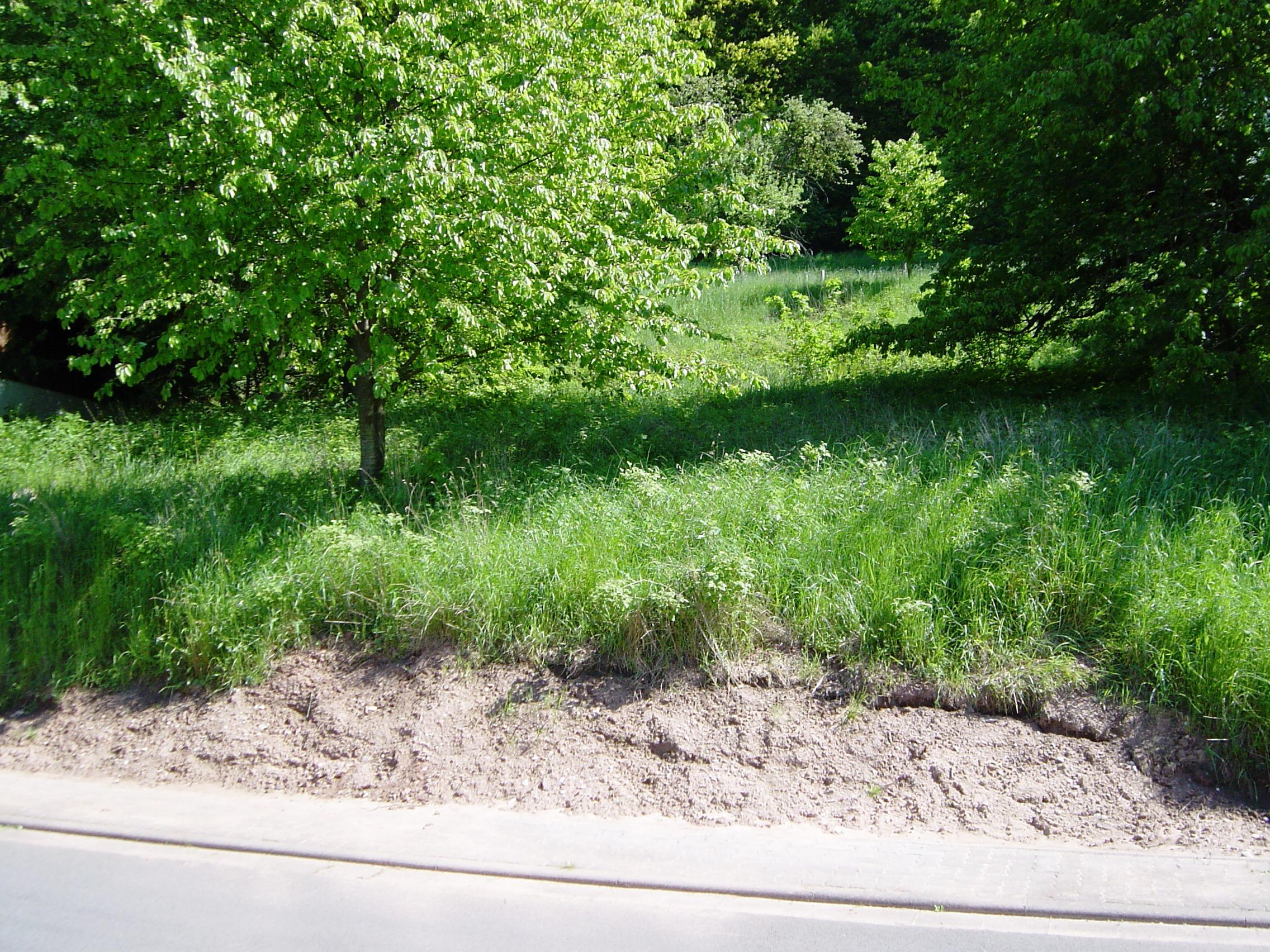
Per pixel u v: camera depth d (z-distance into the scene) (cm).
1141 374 957
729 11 3147
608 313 744
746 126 867
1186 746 430
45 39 813
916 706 472
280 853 397
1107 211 941
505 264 659
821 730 460
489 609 543
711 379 775
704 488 667
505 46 679
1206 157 885
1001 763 433
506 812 433
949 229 1120
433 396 980
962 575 523
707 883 360
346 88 617
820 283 1775
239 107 548
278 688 538
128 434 977
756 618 518
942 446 716
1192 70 810
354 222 611
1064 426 749
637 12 814
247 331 748
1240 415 779
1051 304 1009
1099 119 889
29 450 894
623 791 441
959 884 353
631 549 579
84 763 506
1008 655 477
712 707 479
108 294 639
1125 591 494
